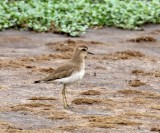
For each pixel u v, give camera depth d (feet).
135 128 44.47
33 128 43.91
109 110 49.39
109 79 61.05
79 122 45.60
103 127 44.50
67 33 82.23
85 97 53.47
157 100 53.26
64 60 69.56
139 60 70.28
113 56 71.56
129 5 93.20
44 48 75.20
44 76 61.31
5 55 70.74
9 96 52.95
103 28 86.84
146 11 91.61
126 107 50.44
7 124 44.65
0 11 88.43
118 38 81.87
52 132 42.88
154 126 45.06
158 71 65.31
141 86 58.49
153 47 77.66
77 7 92.27
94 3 98.58
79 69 49.67
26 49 74.49
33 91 55.11
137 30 86.74
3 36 80.28
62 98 52.95
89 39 80.69
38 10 89.35
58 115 47.26
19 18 85.66
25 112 48.01
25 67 64.80
